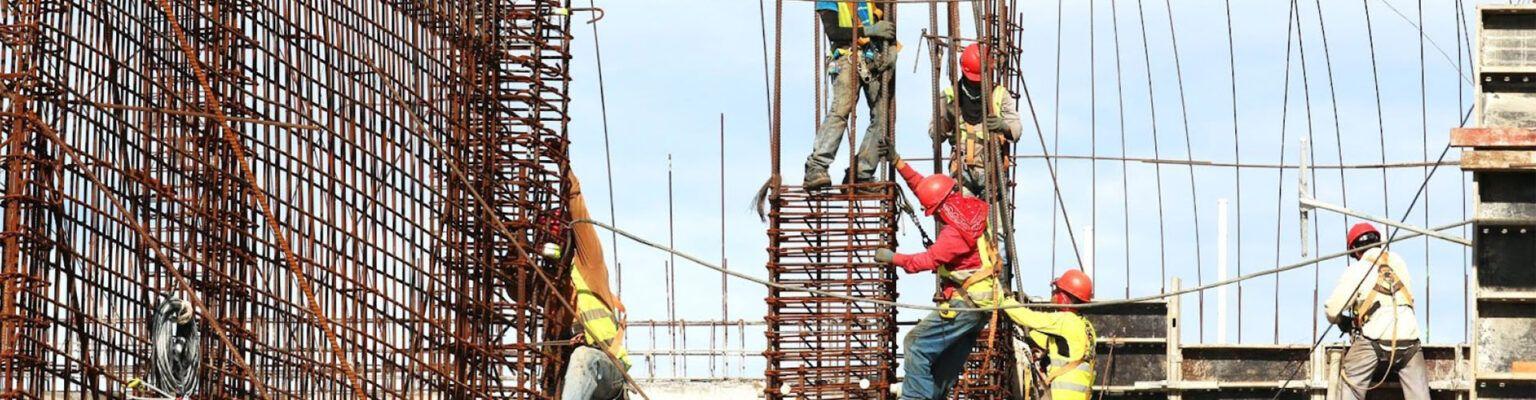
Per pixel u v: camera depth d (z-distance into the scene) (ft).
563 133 65.00
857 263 63.05
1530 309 59.21
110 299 53.42
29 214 52.11
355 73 57.93
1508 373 58.80
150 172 54.60
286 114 56.65
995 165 66.13
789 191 63.62
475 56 61.98
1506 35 58.90
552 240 64.49
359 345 57.98
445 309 59.88
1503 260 59.16
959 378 68.28
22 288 51.75
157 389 52.70
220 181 55.72
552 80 65.21
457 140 60.70
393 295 58.03
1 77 51.96
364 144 57.57
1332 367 66.44
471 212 61.36
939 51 65.67
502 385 62.49
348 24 57.93
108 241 53.42
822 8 63.41
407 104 59.26
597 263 64.23
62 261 52.90
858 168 63.62
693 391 84.79
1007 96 68.64
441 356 59.72
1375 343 64.49
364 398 54.29
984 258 63.00
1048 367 68.49
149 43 55.11
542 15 65.10
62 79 53.01
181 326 53.16
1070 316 66.80
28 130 51.90
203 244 55.36
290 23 56.95
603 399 64.23
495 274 61.87
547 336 63.62
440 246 59.62
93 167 53.42
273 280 56.54
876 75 63.52
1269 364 71.82
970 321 62.85
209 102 52.85
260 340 56.29
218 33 55.88
